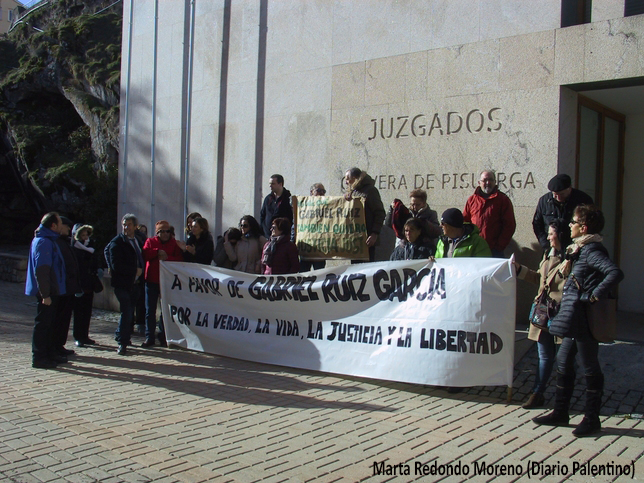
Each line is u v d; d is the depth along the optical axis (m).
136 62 15.57
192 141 13.71
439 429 5.10
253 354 7.64
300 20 11.47
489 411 5.57
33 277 7.44
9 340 9.34
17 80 25.31
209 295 8.22
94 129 22.34
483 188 7.71
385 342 6.43
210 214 13.23
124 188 15.67
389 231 9.98
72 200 22.36
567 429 5.06
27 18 30.44
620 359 6.52
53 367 7.50
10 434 5.02
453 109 9.16
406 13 9.80
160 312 9.33
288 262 7.95
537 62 8.31
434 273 6.21
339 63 10.74
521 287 8.31
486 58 8.83
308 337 7.16
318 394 6.22
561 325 4.94
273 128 11.93
